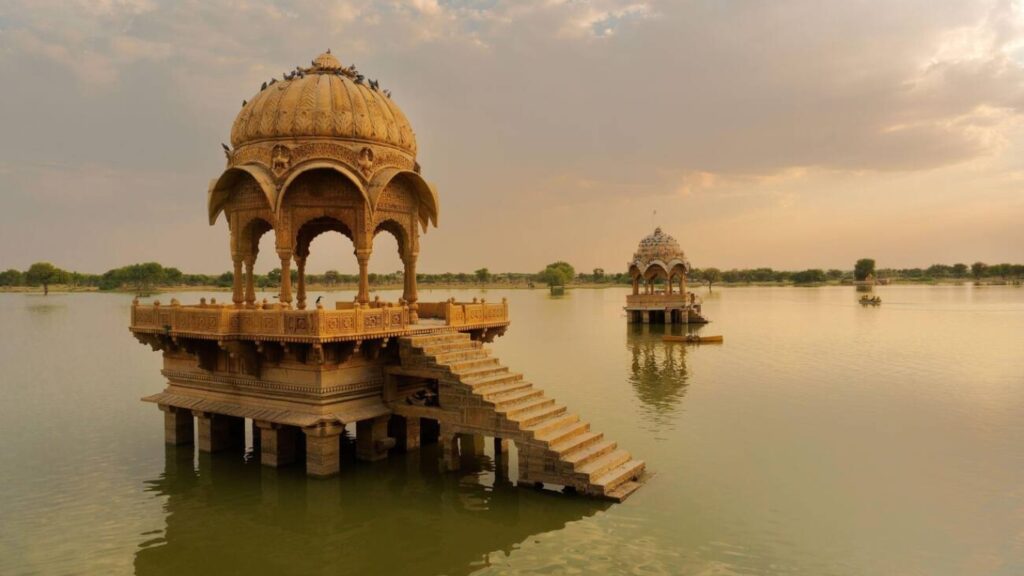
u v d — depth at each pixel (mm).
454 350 20312
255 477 18703
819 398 30000
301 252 24922
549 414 18828
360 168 20312
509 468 19406
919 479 18734
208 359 20141
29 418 26453
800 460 20484
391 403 19750
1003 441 22688
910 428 24453
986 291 167875
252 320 18500
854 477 18906
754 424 25094
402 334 19734
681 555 13938
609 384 33688
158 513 16391
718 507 16547
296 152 20062
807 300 125375
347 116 20422
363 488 17797
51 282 165000
